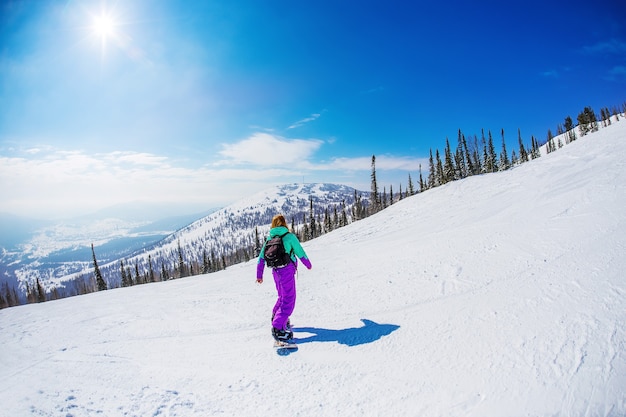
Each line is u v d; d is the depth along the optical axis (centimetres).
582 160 2109
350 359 376
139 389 337
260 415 289
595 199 781
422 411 280
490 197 1881
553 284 453
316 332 459
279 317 423
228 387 336
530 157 9000
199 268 9562
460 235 894
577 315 368
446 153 6338
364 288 620
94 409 302
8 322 620
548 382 287
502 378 304
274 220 478
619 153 1727
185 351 427
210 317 557
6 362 426
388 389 314
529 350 334
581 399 263
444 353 361
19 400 320
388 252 934
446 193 2880
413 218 2142
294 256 453
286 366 372
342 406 296
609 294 388
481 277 551
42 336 519
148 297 745
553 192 1202
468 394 293
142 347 450
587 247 533
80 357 426
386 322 462
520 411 264
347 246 1353
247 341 448
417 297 532
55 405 309
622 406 248
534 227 732
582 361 301
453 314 446
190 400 315
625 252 471
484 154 7075
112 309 658
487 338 371
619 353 297
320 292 632
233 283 825
